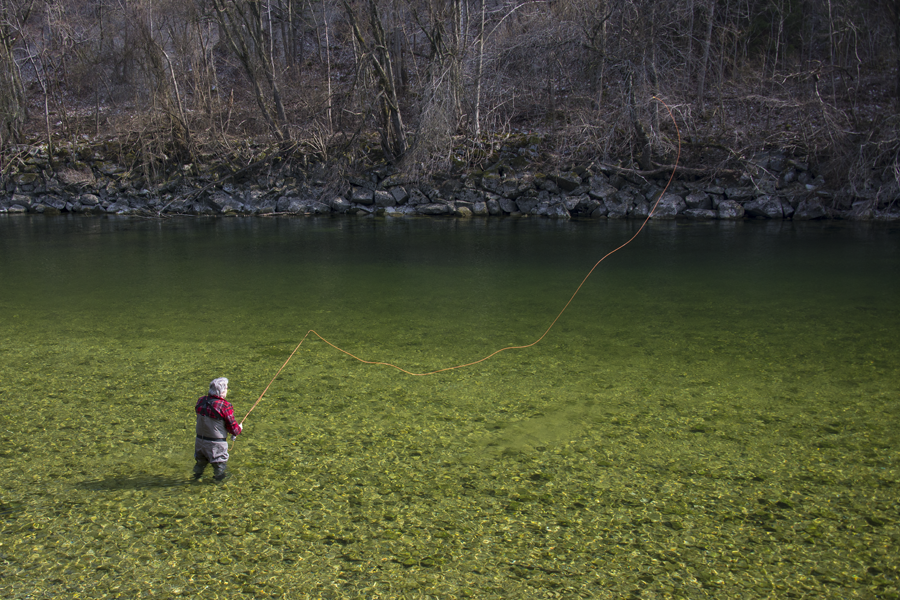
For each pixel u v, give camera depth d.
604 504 5.76
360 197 29.22
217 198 29.62
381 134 29.44
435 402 8.04
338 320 11.89
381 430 7.24
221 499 5.82
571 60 29.33
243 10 29.98
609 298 13.66
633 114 26.31
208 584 4.72
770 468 6.35
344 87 33.19
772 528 5.39
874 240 20.55
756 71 30.45
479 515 5.59
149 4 29.88
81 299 13.53
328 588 4.70
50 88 34.62
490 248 20.30
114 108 33.75
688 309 12.66
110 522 5.46
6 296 13.77
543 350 10.12
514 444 6.90
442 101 27.64
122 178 30.17
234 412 7.72
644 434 7.12
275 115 32.28
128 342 10.45
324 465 6.44
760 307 12.76
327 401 8.06
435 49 27.67
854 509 5.64
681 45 30.45
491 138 29.31
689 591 4.68
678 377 8.87
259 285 15.06
